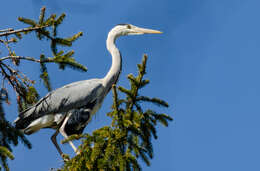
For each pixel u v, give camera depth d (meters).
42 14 10.40
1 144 10.26
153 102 10.14
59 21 10.39
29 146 10.47
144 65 10.09
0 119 10.40
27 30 10.36
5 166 9.35
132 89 10.03
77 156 9.62
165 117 10.14
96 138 9.49
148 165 9.84
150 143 9.88
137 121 9.63
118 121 9.64
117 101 9.82
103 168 9.23
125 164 9.23
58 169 10.20
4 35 10.46
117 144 9.60
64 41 10.47
